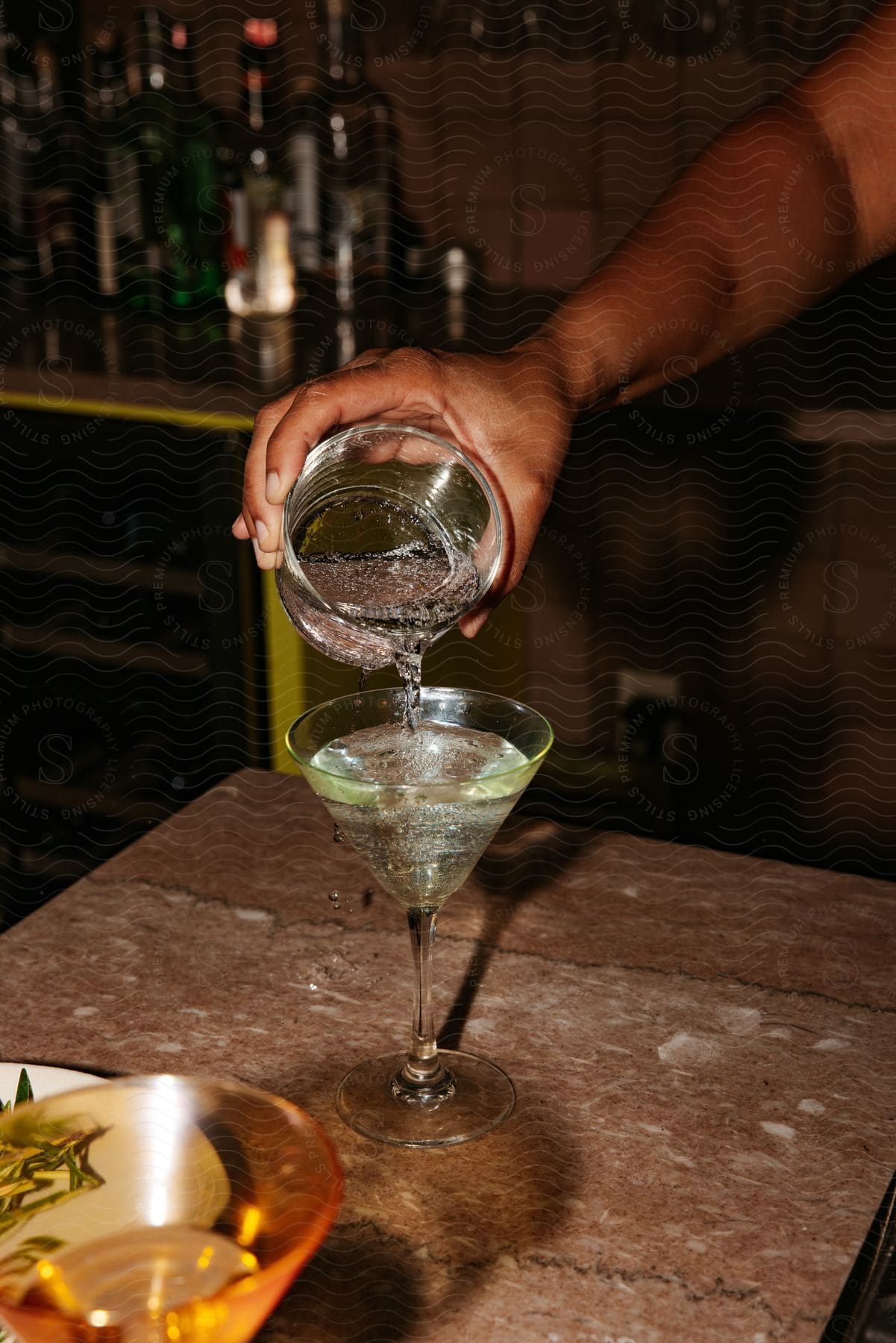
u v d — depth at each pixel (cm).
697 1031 63
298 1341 45
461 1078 60
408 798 52
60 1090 55
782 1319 46
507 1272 48
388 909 74
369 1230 50
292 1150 49
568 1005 65
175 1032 63
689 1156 55
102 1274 45
